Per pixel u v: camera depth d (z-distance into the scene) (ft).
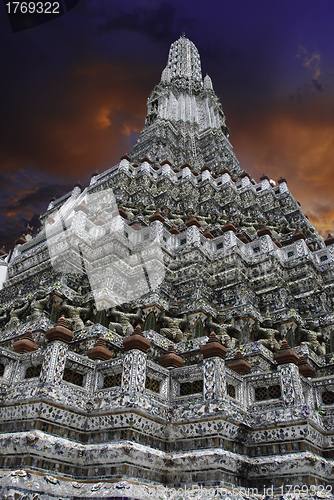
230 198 86.38
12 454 26.32
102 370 31.58
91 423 29.30
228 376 32.09
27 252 57.82
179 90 150.71
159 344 41.24
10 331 42.29
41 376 28.48
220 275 55.31
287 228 81.61
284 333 47.65
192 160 115.03
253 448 30.73
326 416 33.09
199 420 29.12
